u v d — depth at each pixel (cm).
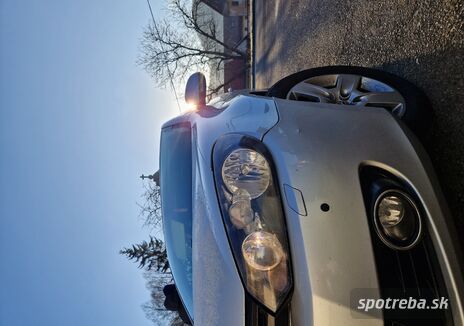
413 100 249
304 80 296
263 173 193
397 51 308
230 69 2595
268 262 171
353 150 197
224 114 252
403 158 198
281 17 881
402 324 164
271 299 166
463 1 235
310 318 157
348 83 281
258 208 185
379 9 346
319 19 542
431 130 251
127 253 2167
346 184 185
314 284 160
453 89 238
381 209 179
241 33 2656
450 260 179
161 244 1945
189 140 286
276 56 948
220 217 192
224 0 2717
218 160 212
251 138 210
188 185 272
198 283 192
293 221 175
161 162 326
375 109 222
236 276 174
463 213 220
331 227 172
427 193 189
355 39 399
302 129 207
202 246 196
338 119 214
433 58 260
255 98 249
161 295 1609
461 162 227
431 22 265
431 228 183
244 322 165
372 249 170
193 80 322
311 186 183
